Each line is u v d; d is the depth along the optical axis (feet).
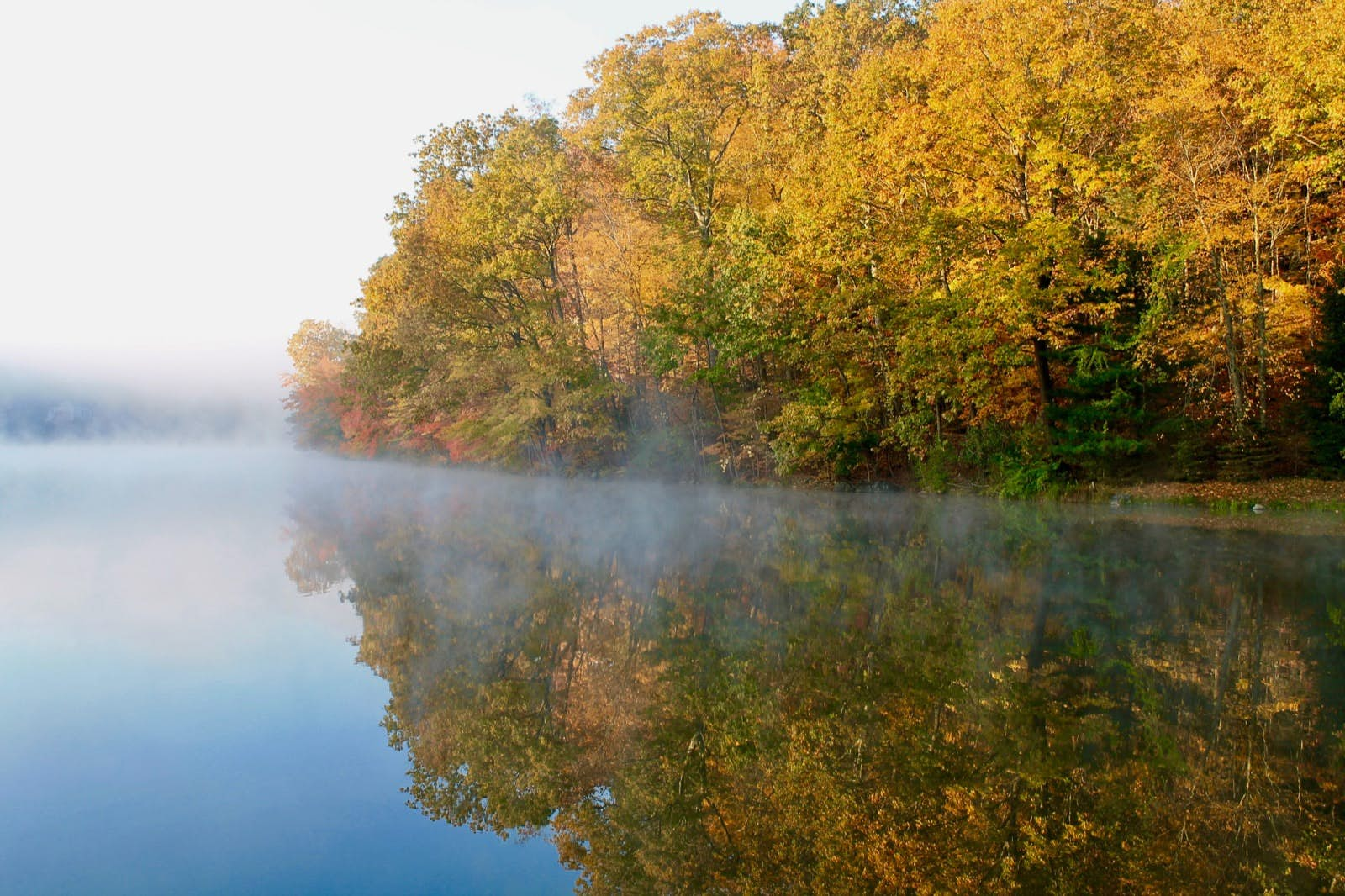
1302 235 86.38
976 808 23.16
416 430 167.32
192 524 96.99
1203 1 88.17
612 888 20.36
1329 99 65.31
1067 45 80.38
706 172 118.83
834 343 93.04
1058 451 82.17
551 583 57.31
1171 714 28.22
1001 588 47.93
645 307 120.16
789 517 83.97
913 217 88.99
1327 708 28.30
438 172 143.13
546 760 28.76
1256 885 18.78
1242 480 74.23
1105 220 84.79
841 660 36.86
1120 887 18.95
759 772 26.73
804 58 120.26
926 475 94.38
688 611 48.03
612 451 140.15
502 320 140.77
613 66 118.52
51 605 51.72
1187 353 81.66
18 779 26.53
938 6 94.94
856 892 19.65
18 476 200.54
